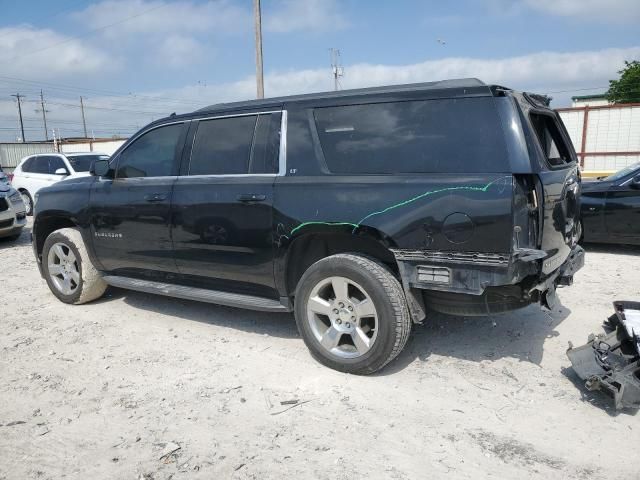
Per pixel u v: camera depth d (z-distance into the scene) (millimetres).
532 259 3041
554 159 3984
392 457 2791
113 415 3287
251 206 4000
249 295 4309
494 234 3129
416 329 4578
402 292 3555
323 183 3729
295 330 4676
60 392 3607
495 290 3352
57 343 4512
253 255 4059
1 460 2842
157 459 2818
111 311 5359
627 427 3051
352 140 3727
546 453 2818
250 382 3686
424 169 3422
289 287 4062
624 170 7969
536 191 3268
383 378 3693
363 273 3523
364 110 3717
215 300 4406
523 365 3871
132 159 4949
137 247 4812
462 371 3787
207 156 4430
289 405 3354
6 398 3531
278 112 4086
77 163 13539
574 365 3535
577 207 4242
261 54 20594
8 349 4395
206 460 2801
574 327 4578
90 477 2684
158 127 4824
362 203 3529
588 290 5699
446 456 2795
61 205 5367
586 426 3068
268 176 4027
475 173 3234
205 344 4410
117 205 4879
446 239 3262
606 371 3309
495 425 3092
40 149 33406
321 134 3861
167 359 4121
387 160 3566
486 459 2770
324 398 3426
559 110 19375
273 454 2840
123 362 4086
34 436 3064
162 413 3297
